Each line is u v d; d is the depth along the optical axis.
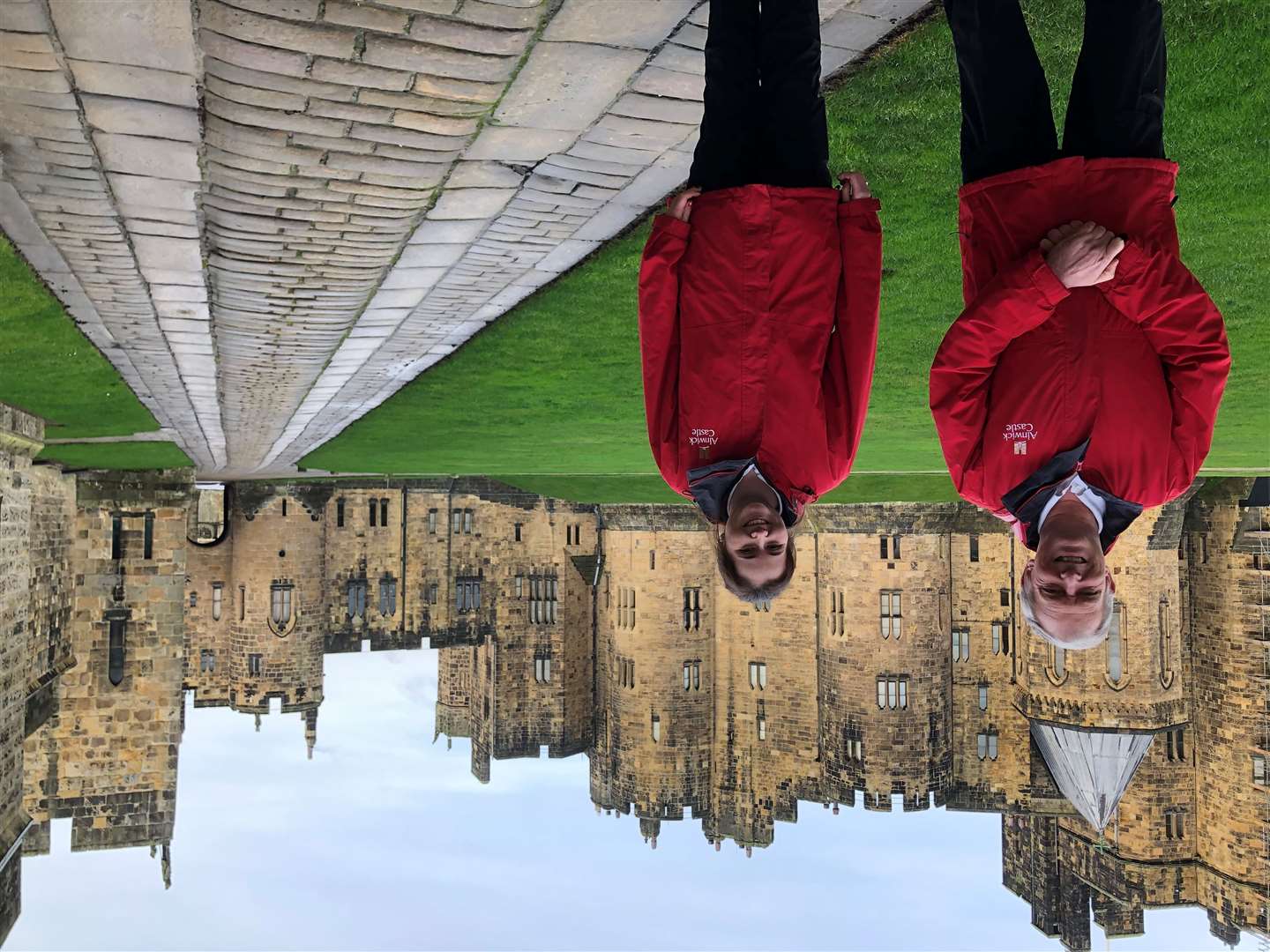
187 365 11.37
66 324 9.30
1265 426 14.82
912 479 35.62
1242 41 5.73
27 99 4.86
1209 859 41.19
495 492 59.16
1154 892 41.75
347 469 29.30
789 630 51.41
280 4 4.18
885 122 6.61
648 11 4.48
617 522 54.66
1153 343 3.71
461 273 8.53
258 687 51.09
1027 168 3.76
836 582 48.47
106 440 20.09
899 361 11.62
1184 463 3.76
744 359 3.81
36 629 24.84
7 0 3.97
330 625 54.75
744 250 3.81
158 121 5.18
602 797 59.41
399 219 6.91
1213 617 41.56
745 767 52.22
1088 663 40.97
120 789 30.66
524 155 6.12
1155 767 42.28
